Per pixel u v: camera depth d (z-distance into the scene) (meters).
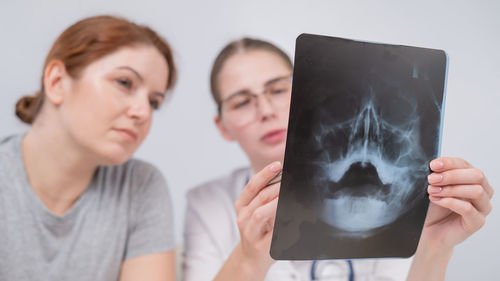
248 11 1.51
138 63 0.96
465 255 1.61
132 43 0.96
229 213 1.42
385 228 0.71
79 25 0.96
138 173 1.07
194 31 1.48
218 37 1.50
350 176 0.67
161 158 1.46
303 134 0.64
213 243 1.40
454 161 0.72
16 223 0.92
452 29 1.64
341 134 0.66
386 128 0.68
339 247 0.70
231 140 1.49
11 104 1.32
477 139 1.62
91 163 0.96
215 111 1.49
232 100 1.47
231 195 1.44
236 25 1.51
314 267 1.29
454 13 1.64
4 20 1.34
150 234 1.02
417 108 0.69
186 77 1.47
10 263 0.91
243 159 1.49
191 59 1.48
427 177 0.72
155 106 1.04
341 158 0.66
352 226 0.70
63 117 0.94
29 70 1.35
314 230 0.68
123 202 1.02
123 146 0.95
